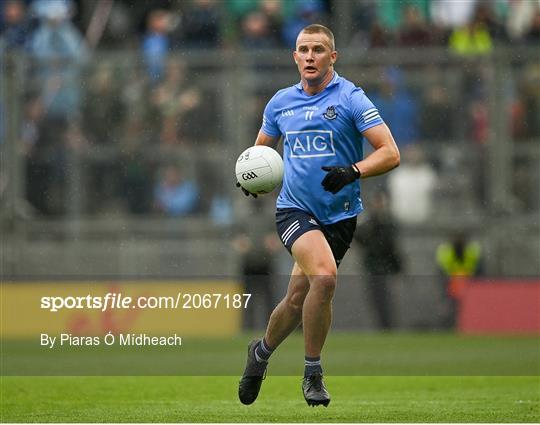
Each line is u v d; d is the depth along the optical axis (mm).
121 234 55969
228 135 56156
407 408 27469
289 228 25266
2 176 56000
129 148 56094
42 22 61031
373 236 54969
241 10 60969
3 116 55906
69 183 56125
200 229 55875
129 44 61719
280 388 32812
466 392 31422
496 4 62469
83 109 56188
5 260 55656
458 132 57344
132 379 34969
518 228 57125
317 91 25500
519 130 57406
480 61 57344
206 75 56312
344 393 31531
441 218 57062
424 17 61250
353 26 60938
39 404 28625
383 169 24516
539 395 30422
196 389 32375
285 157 25891
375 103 56938
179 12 61531
